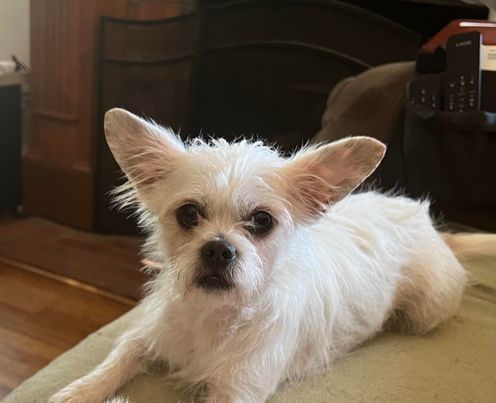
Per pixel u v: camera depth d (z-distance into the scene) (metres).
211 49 2.91
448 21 2.61
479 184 1.73
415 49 2.62
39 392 1.15
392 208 1.52
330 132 2.03
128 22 2.97
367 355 1.27
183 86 3.01
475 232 1.78
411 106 1.79
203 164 1.12
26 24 3.45
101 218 3.25
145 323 1.24
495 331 1.37
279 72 2.84
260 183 1.10
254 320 1.13
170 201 1.12
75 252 3.03
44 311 2.48
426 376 1.18
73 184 3.26
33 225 3.31
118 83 3.07
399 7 2.66
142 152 1.17
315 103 2.82
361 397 1.11
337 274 1.28
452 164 1.74
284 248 1.14
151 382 1.16
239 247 1.07
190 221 1.10
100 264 2.91
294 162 1.16
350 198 1.50
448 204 1.81
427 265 1.43
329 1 2.67
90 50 3.06
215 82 2.95
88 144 3.20
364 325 1.32
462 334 1.36
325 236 1.32
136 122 1.15
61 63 3.15
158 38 2.97
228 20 2.85
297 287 1.17
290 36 2.78
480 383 1.16
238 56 2.88
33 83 3.26
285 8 2.75
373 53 2.68
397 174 1.84
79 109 3.17
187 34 2.93
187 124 3.03
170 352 1.18
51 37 3.13
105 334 1.34
